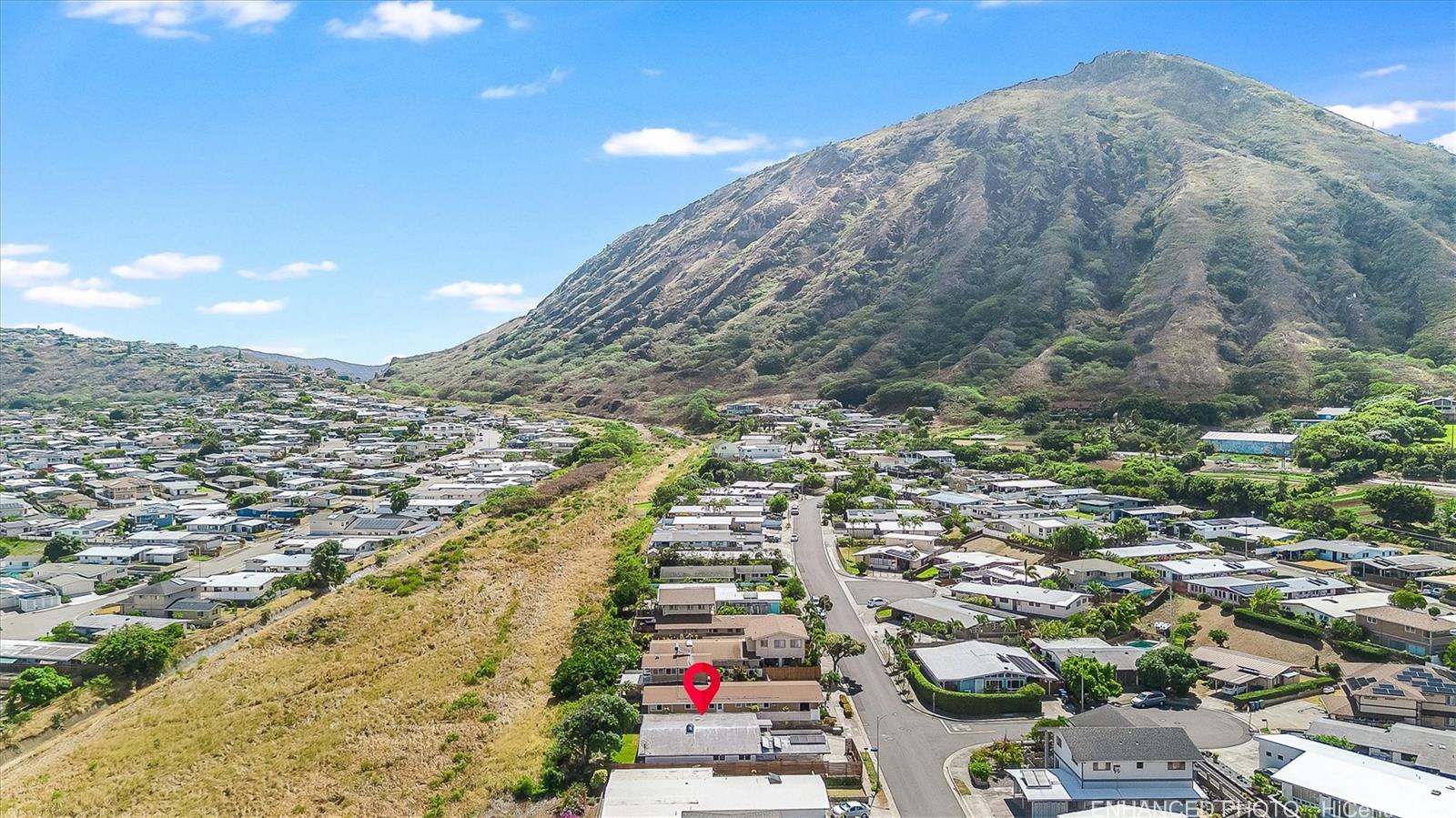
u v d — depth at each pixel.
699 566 157.12
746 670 114.62
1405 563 148.75
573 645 128.75
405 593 153.62
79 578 175.12
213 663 131.00
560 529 191.62
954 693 107.06
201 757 105.88
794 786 86.75
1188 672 109.25
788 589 143.25
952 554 168.50
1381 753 90.38
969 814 84.50
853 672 118.44
